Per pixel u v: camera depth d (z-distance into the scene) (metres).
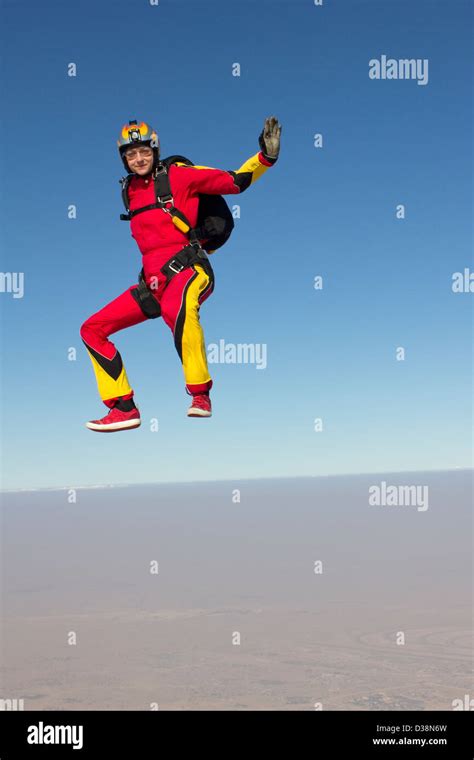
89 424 4.30
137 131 4.27
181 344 4.07
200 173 4.29
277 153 4.34
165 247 4.26
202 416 4.04
